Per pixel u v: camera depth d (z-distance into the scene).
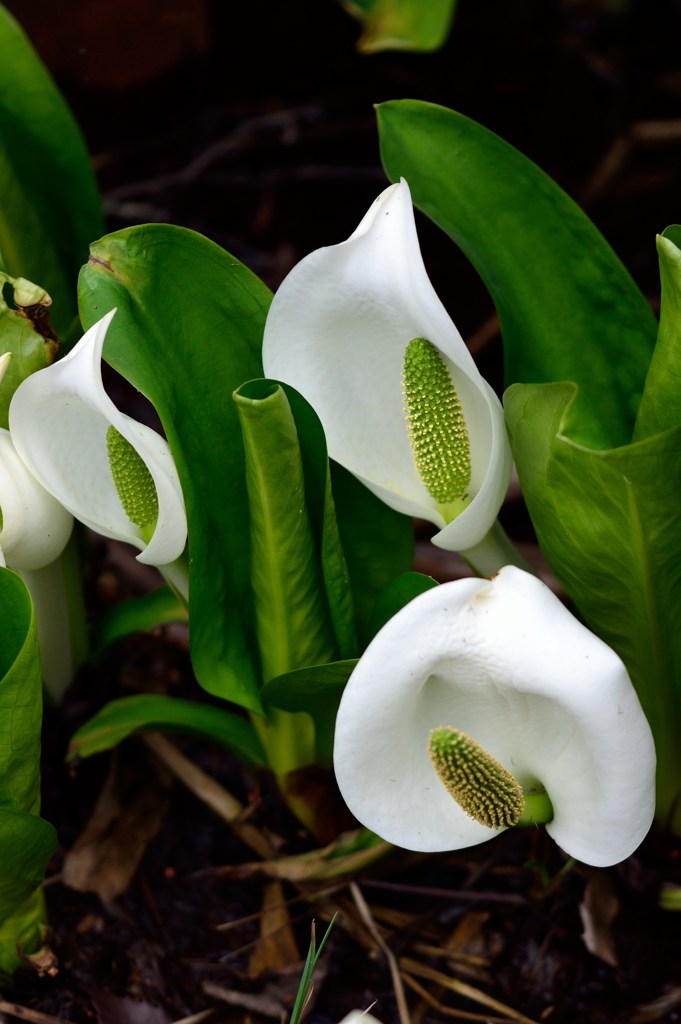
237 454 0.92
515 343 0.93
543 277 0.93
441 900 1.00
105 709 0.99
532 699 0.85
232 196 1.40
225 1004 0.98
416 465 0.90
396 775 0.86
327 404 0.90
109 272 0.89
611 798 0.84
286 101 1.49
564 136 1.47
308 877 0.98
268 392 0.87
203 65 1.43
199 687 1.07
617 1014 0.97
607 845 0.85
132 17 1.32
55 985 0.97
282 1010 0.97
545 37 1.52
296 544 0.89
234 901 1.00
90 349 0.85
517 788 0.85
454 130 0.92
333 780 0.98
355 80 1.50
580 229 0.92
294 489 0.88
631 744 0.83
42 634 0.98
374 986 0.98
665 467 0.85
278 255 1.35
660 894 0.97
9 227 0.99
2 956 0.95
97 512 0.91
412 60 1.50
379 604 0.92
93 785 1.03
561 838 0.87
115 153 1.42
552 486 0.87
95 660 1.01
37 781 0.90
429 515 0.90
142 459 0.89
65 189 1.00
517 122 1.48
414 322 0.87
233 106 1.47
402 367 0.90
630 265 1.35
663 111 1.49
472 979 0.98
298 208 1.40
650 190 1.40
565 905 0.98
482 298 1.33
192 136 1.45
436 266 1.35
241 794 1.03
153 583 1.11
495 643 0.83
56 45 1.31
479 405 0.89
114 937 0.99
